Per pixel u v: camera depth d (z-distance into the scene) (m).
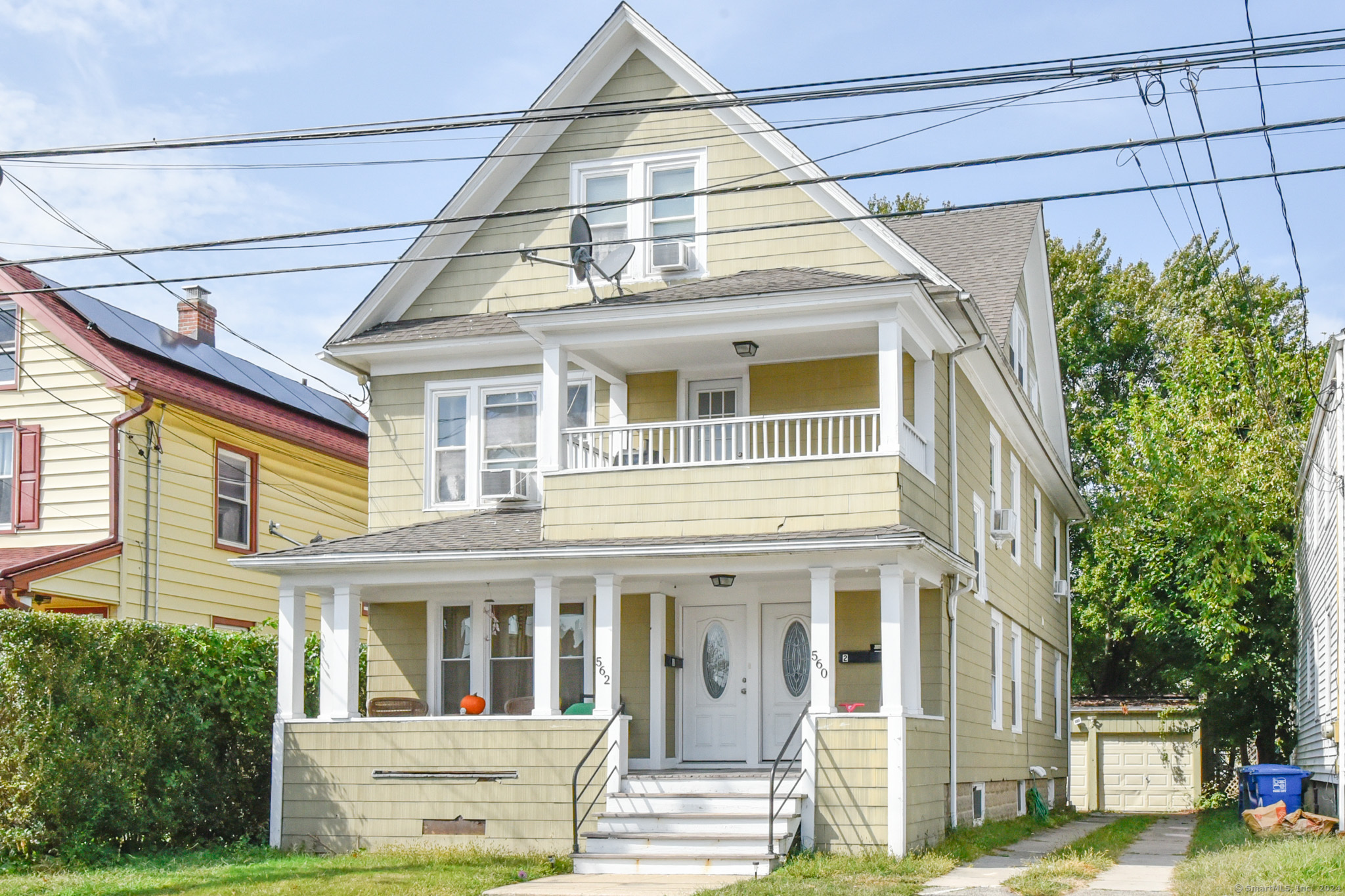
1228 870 13.46
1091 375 42.69
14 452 22.27
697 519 17.22
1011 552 24.62
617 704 16.89
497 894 13.06
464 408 20.61
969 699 20.20
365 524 29.39
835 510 16.67
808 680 18.77
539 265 20.47
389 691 20.12
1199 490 30.62
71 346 22.17
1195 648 36.19
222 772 18.08
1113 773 34.28
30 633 15.39
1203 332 34.31
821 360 18.95
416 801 17.28
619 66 20.30
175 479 23.08
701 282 18.88
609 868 15.30
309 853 17.44
